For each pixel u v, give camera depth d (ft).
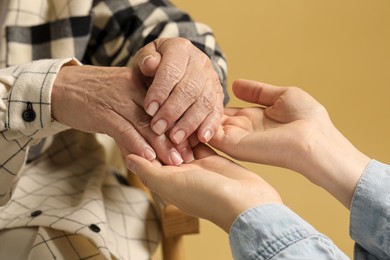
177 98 2.19
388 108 4.14
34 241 2.38
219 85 2.38
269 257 1.81
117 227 2.68
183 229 2.69
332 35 4.08
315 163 2.25
